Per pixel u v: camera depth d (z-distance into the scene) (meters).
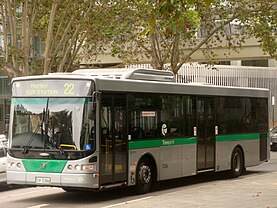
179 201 15.63
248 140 23.28
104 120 16.06
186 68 50.88
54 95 16.09
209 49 41.59
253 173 24.77
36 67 32.84
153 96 18.12
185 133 19.55
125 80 16.97
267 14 35.91
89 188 15.57
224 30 38.66
